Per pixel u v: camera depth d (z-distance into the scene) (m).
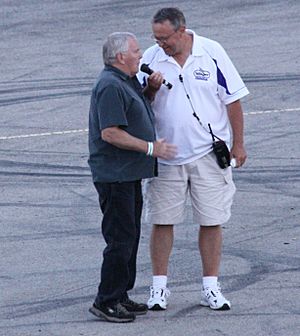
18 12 78.62
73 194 35.41
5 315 24.03
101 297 23.31
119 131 22.28
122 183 22.62
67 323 23.38
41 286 26.11
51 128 45.97
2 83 56.88
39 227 31.62
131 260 23.98
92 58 62.25
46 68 60.16
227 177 24.09
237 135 24.11
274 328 22.72
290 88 51.44
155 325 23.08
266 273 26.69
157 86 23.27
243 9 74.50
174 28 23.02
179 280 26.28
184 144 23.69
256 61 58.69
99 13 76.44
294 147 40.88
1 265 27.92
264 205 33.31
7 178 37.84
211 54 23.62
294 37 64.88
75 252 28.94
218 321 23.23
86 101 50.91
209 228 24.19
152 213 24.05
